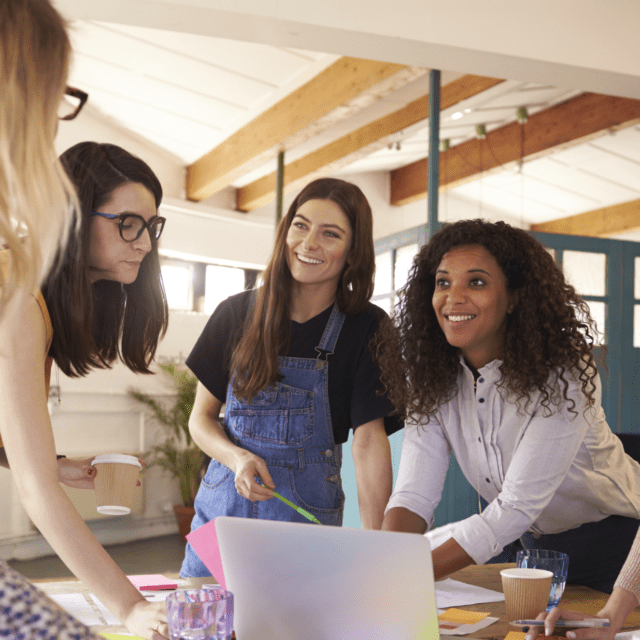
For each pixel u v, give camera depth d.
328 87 5.07
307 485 1.72
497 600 1.35
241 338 1.82
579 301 1.66
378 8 3.37
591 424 1.71
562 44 3.64
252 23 3.28
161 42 4.97
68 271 1.22
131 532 6.63
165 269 7.39
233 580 0.99
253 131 6.08
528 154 6.65
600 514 1.77
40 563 5.52
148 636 0.92
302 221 1.73
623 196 8.41
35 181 0.59
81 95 0.93
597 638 1.12
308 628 0.94
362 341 1.81
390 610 0.89
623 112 5.79
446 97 5.43
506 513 1.48
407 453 1.74
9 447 0.95
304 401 1.75
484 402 1.69
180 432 6.96
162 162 7.18
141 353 1.51
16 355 0.96
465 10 3.50
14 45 0.57
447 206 9.09
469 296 1.62
